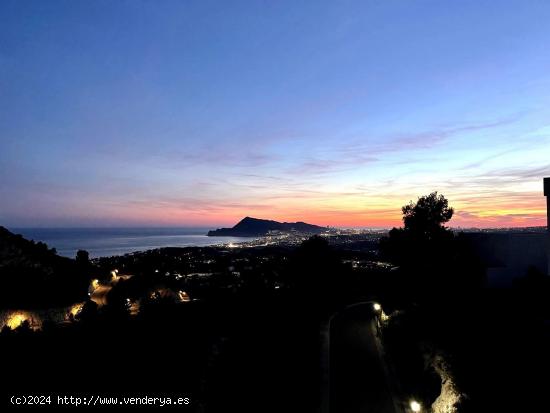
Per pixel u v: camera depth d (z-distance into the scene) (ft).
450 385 49.96
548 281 83.71
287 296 126.52
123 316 87.76
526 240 102.53
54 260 137.80
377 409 56.24
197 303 111.34
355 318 108.27
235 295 118.93
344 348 81.61
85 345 69.15
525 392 45.27
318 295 136.56
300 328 96.63
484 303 83.25
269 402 58.65
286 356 77.15
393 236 116.16
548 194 75.97
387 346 80.12
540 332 59.06
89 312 89.10
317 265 143.43
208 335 78.02
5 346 68.18
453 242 108.17
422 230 110.52
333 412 55.62
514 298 83.41
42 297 109.40
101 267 169.68
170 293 139.85
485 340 60.70
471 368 52.70
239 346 78.64
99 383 54.54
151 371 59.57
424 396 56.24
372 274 161.79
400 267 115.55
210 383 61.05
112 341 71.72
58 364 60.70
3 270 110.42
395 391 61.67
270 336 88.74
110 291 132.36
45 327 83.41
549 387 45.01
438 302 88.89
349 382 65.00
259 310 107.45
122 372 58.75
